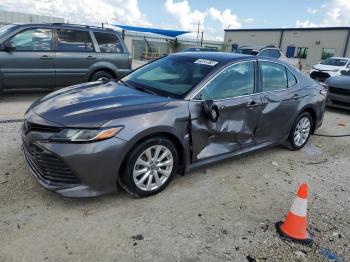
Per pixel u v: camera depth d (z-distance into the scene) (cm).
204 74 389
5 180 358
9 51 703
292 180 425
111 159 305
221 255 271
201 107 365
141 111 326
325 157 523
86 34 796
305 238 296
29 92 853
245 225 315
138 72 458
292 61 2167
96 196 312
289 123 496
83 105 332
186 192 368
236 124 408
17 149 443
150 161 338
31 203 321
